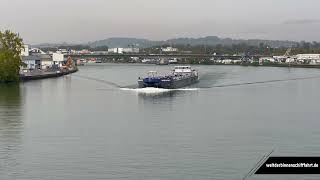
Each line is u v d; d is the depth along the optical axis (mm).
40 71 162250
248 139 52750
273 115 69875
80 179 39344
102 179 39344
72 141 51750
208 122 63344
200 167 42125
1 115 68750
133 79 141375
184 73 129125
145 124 61812
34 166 42531
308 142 51375
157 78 107062
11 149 48188
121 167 42219
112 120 64938
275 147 49062
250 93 100375
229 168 41844
